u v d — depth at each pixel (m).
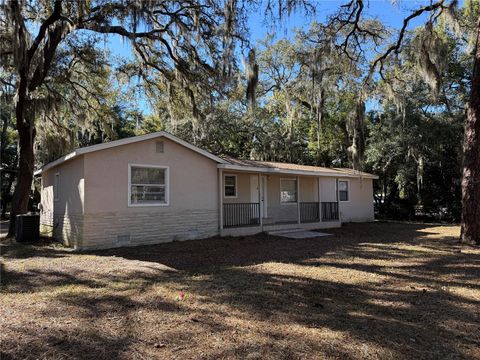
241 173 12.77
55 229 10.89
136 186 9.18
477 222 9.33
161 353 2.84
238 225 11.66
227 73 10.60
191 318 3.63
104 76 13.85
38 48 10.52
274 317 3.71
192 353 2.85
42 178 14.38
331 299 4.43
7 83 11.34
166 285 4.97
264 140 22.44
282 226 12.59
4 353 2.78
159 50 12.66
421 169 16.47
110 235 8.61
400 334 3.30
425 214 19.22
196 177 10.42
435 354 2.91
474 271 6.12
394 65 13.73
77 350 2.87
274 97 20.16
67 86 13.77
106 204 8.59
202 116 13.58
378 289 4.94
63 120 14.12
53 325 3.38
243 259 7.26
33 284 5.01
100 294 4.49
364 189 18.22
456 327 3.50
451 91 16.72
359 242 9.99
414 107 16.41
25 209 11.25
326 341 3.12
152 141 9.48
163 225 9.59
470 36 11.74
